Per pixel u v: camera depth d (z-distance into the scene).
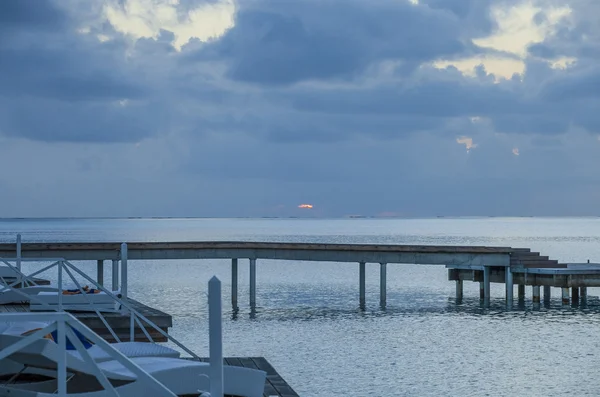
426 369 22.88
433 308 38.75
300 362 23.97
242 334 29.86
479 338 28.84
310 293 46.91
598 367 23.28
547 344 27.45
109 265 79.94
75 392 10.84
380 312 37.06
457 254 40.69
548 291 43.22
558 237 180.00
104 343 7.30
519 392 19.97
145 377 7.36
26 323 12.45
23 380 11.61
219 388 7.65
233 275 40.56
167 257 40.38
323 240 146.25
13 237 174.25
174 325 31.98
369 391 20.03
